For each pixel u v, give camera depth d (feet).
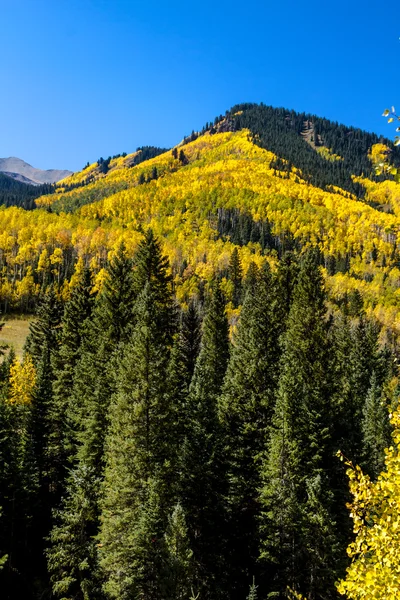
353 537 95.40
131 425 89.81
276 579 89.92
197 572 91.30
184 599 73.10
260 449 110.63
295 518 89.76
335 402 114.73
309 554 85.76
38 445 134.21
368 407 148.05
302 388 108.78
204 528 95.25
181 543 75.31
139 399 91.50
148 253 137.08
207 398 108.78
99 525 100.63
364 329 224.53
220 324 177.58
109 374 113.91
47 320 193.36
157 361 94.38
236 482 102.78
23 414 142.41
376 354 222.69
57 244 562.25
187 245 622.95
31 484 118.83
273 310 133.80
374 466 126.31
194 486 96.37
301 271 139.23
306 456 101.14
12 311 427.33
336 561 82.99
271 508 95.71
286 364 114.52
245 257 575.38
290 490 92.73
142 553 80.02
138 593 78.84
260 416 115.34
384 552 29.32
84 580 83.10
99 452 109.91
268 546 92.43
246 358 125.39
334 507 97.76
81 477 92.84
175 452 94.43
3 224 581.53
